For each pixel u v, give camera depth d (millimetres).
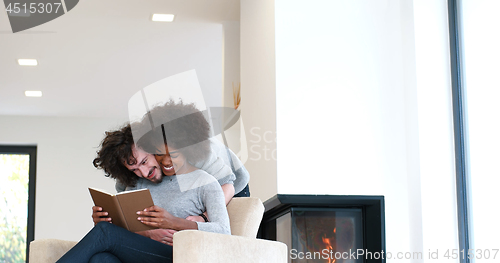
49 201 7852
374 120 3057
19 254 7777
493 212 2580
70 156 7996
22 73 6141
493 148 2590
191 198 2361
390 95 3084
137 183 2496
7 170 8031
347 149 3012
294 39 3092
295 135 2990
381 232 2926
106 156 2430
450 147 2906
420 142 2904
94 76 6285
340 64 3094
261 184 3244
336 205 2957
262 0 3449
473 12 2787
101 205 2229
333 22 3135
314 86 3053
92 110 7715
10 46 5352
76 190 7926
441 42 2988
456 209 2855
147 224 2146
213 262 1970
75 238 7816
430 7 3016
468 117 2814
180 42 5387
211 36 5277
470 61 2807
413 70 2988
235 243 2064
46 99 7156
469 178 2789
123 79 6406
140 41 5328
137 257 2098
